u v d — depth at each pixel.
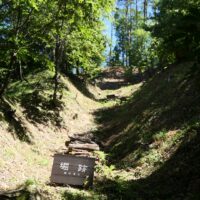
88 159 13.08
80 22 16.64
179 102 19.50
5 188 11.11
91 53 31.55
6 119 18.14
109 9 15.62
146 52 40.59
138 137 19.25
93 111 34.53
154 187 11.95
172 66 28.50
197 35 4.75
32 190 10.12
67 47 29.11
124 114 28.34
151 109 22.33
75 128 26.16
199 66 5.23
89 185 12.63
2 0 15.50
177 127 16.50
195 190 9.94
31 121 21.55
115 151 20.08
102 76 58.25
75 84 40.03
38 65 34.78
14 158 15.02
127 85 50.97
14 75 32.28
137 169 15.13
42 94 27.97
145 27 27.11
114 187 12.12
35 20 17.16
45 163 16.38
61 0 15.53
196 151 12.49
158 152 15.32
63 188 11.83
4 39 16.05
